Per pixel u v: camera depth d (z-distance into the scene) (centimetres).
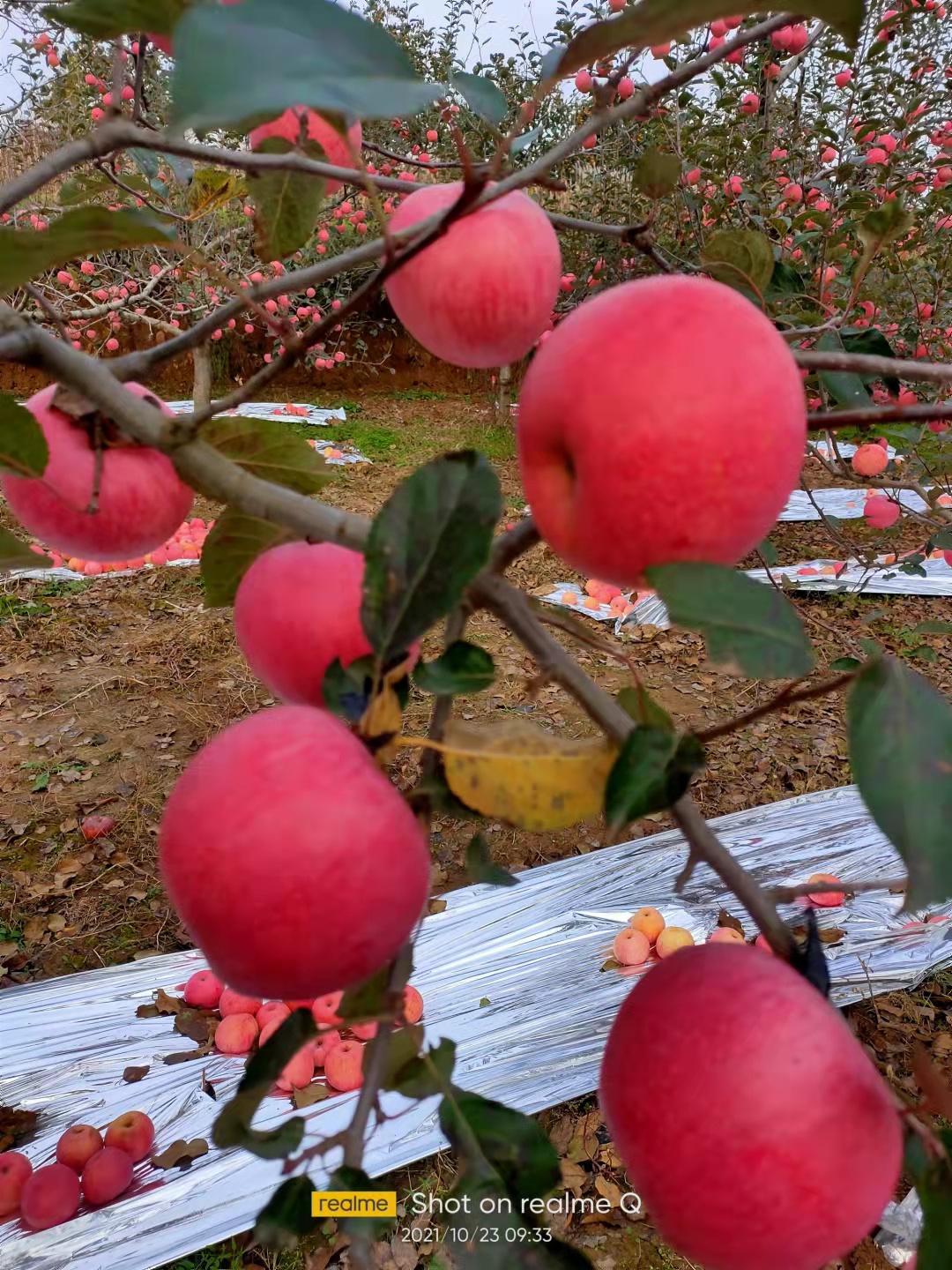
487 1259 64
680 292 68
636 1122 67
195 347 99
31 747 464
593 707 66
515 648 566
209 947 65
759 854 379
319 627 92
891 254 385
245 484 74
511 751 66
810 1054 64
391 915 64
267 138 96
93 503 92
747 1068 63
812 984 69
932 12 470
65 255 73
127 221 68
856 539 699
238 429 99
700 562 62
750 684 537
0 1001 304
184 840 64
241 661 555
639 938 323
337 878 61
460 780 65
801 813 405
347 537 70
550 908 347
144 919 355
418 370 1465
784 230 353
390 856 63
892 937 335
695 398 62
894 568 644
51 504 98
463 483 65
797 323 196
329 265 102
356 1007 75
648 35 58
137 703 509
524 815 65
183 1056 288
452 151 599
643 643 590
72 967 331
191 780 67
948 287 452
